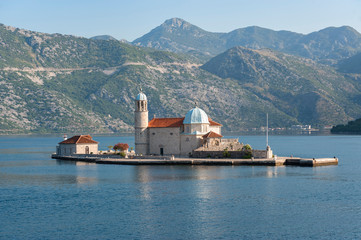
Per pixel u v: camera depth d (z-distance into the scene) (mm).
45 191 116000
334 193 110812
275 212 93375
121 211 94500
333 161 170625
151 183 124250
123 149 186000
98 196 108812
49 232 81312
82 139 196250
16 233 80875
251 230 81938
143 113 176250
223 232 80875
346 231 81438
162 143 174875
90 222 86938
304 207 97312
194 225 84750
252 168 149875
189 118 172000
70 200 104812
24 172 153875
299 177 132875
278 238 78000
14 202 103312
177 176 135000
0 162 197500
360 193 110875
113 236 79062
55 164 178750
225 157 162875
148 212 93625
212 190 114125
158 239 77562
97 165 167875
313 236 78938
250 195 108562
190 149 171000
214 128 178750
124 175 139125
